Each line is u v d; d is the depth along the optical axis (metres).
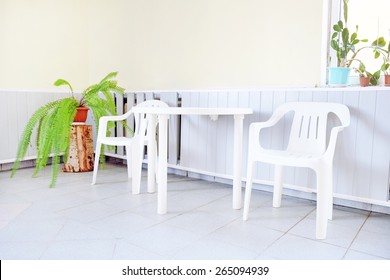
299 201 2.69
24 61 3.84
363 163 2.37
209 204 2.55
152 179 2.84
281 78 2.94
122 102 3.95
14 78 3.75
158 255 1.68
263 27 3.01
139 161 2.80
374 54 2.61
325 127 2.35
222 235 1.95
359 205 2.52
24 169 3.76
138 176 2.80
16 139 3.69
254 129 2.22
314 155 2.25
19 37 3.78
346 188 2.46
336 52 2.74
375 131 2.31
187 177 3.51
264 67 3.03
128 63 4.11
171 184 3.19
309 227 2.10
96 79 4.50
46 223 2.09
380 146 2.30
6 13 3.64
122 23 4.14
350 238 1.93
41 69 4.02
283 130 2.71
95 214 2.27
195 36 3.48
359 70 2.60
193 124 3.29
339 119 2.41
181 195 2.80
